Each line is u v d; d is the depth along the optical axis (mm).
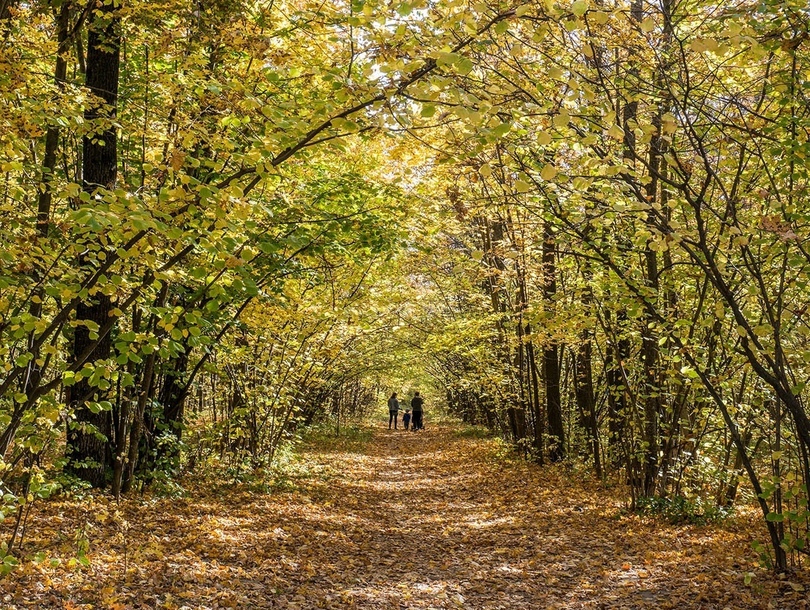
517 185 4758
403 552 9234
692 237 5426
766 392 7887
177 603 5773
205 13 6992
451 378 27359
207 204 4371
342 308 12977
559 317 9219
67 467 9086
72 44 7379
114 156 8234
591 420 14305
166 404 11609
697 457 10047
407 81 4152
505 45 5840
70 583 5777
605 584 7152
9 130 4797
